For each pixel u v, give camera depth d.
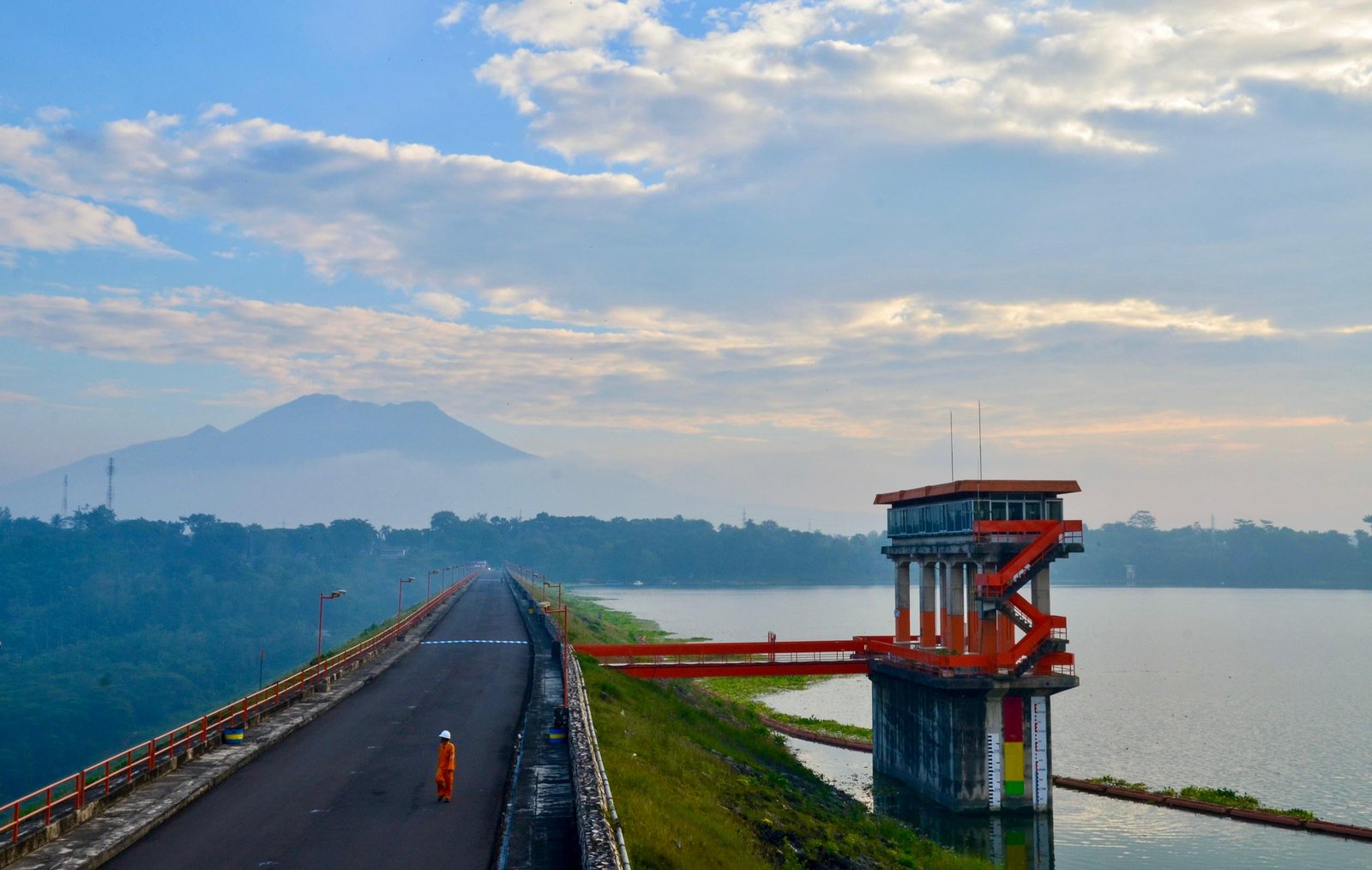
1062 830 67.38
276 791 37.44
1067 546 68.62
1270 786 81.44
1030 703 70.12
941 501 76.12
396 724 51.00
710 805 45.88
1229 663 163.88
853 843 52.62
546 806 35.19
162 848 30.77
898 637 84.62
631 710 65.06
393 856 29.97
